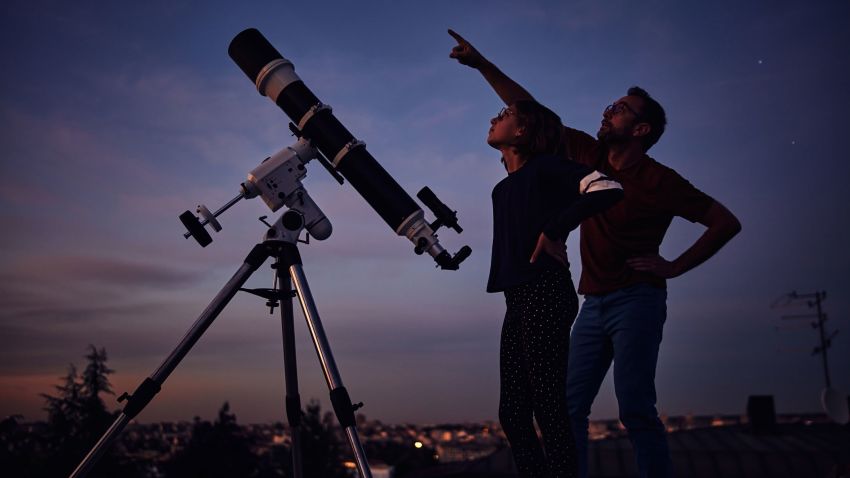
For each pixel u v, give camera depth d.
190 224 2.62
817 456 11.51
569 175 2.14
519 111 2.37
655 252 2.79
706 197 2.71
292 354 2.70
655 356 2.71
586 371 2.83
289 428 2.72
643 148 2.90
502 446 12.89
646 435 2.65
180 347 2.35
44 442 20.27
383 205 2.73
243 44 2.94
